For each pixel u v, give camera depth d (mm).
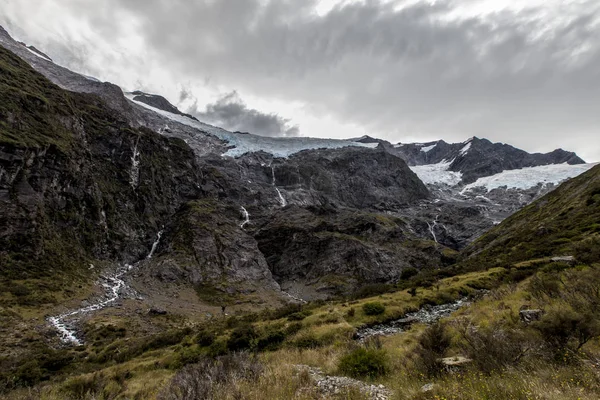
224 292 110938
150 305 83875
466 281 52188
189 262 118875
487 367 11914
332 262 143250
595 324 12430
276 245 158500
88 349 50156
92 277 92062
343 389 12602
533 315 19016
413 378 13242
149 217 139500
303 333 35344
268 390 12469
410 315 40312
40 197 92438
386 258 149500
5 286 67312
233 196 197000
